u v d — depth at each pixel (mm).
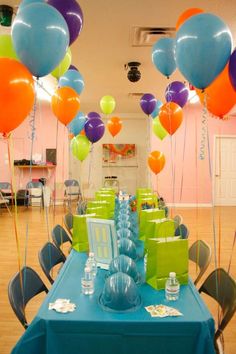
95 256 1927
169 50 2889
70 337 1279
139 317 1308
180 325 1265
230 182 8836
